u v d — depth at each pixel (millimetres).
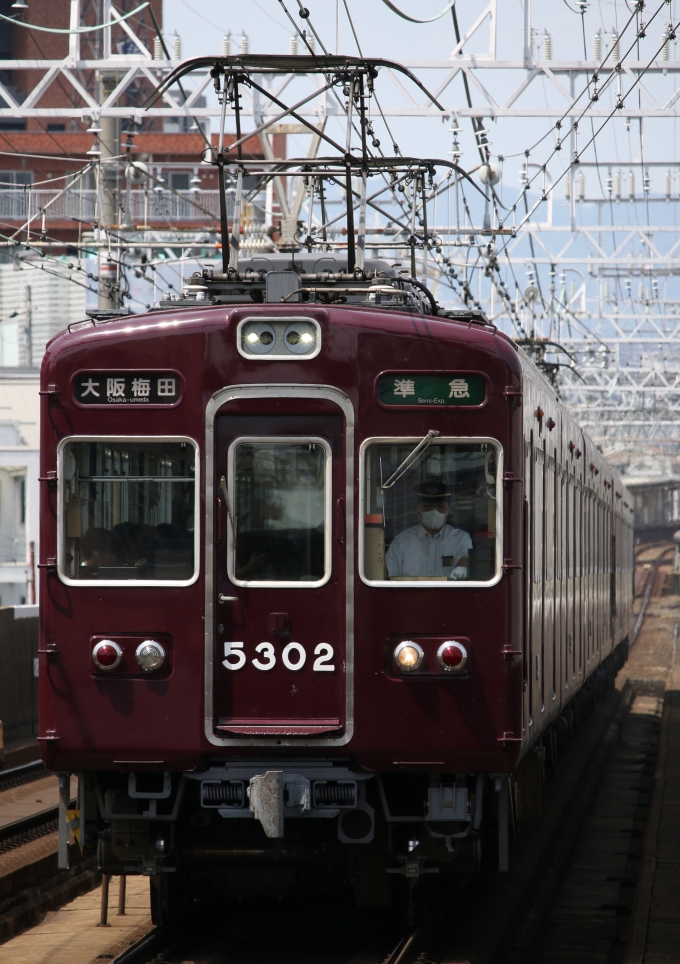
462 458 25516
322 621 25109
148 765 24984
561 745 58062
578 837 45312
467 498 25438
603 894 36406
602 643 69312
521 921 31875
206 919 29141
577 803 51375
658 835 39781
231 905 30594
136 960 25391
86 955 27344
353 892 29344
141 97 143000
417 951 26047
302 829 26328
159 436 25438
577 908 34750
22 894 32656
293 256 35781
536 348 87188
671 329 153250
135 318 25812
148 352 25531
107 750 25031
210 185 139000
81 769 25297
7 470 110688
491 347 25531
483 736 24906
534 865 36125
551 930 32344
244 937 27734
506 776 25594
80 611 25297
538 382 32406
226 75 30391
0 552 110625
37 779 54125
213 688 24984
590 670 57844
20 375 111438
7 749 61219
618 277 130500
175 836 25984
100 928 30141
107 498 25609
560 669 39688
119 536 25531
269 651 25109
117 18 67812
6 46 159125
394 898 28312
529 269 99938
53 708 25250
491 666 25094
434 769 24906
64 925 30797
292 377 25359
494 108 68062
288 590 25109
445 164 42469
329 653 25078
